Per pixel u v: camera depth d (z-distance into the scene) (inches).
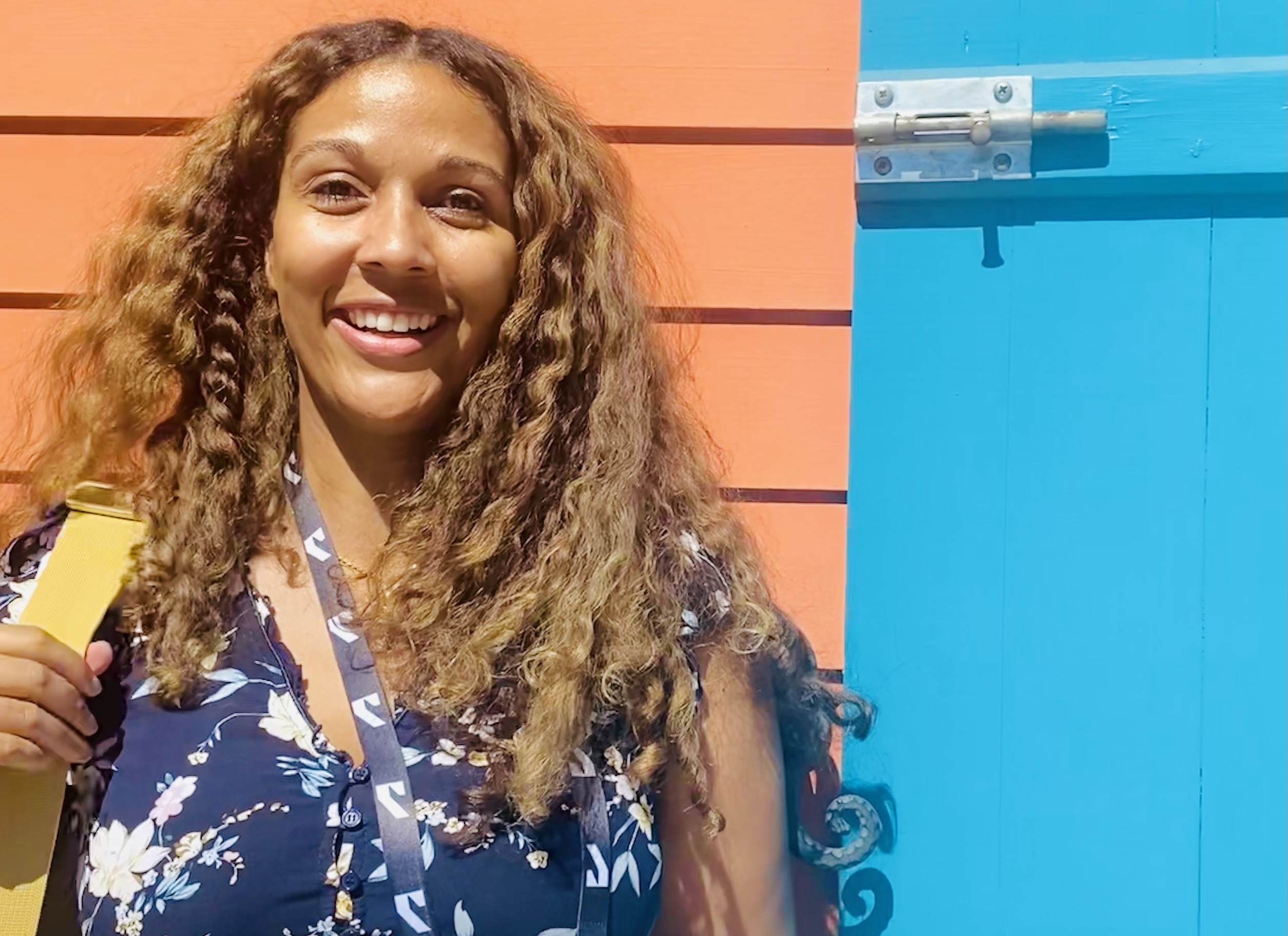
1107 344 60.2
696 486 57.4
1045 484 60.2
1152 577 59.6
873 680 60.5
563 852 48.1
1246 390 59.5
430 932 45.7
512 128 53.5
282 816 45.6
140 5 64.1
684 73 62.8
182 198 55.9
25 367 63.5
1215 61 59.6
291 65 53.1
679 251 62.4
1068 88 59.7
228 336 55.5
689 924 54.1
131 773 47.0
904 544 60.6
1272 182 58.8
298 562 52.3
